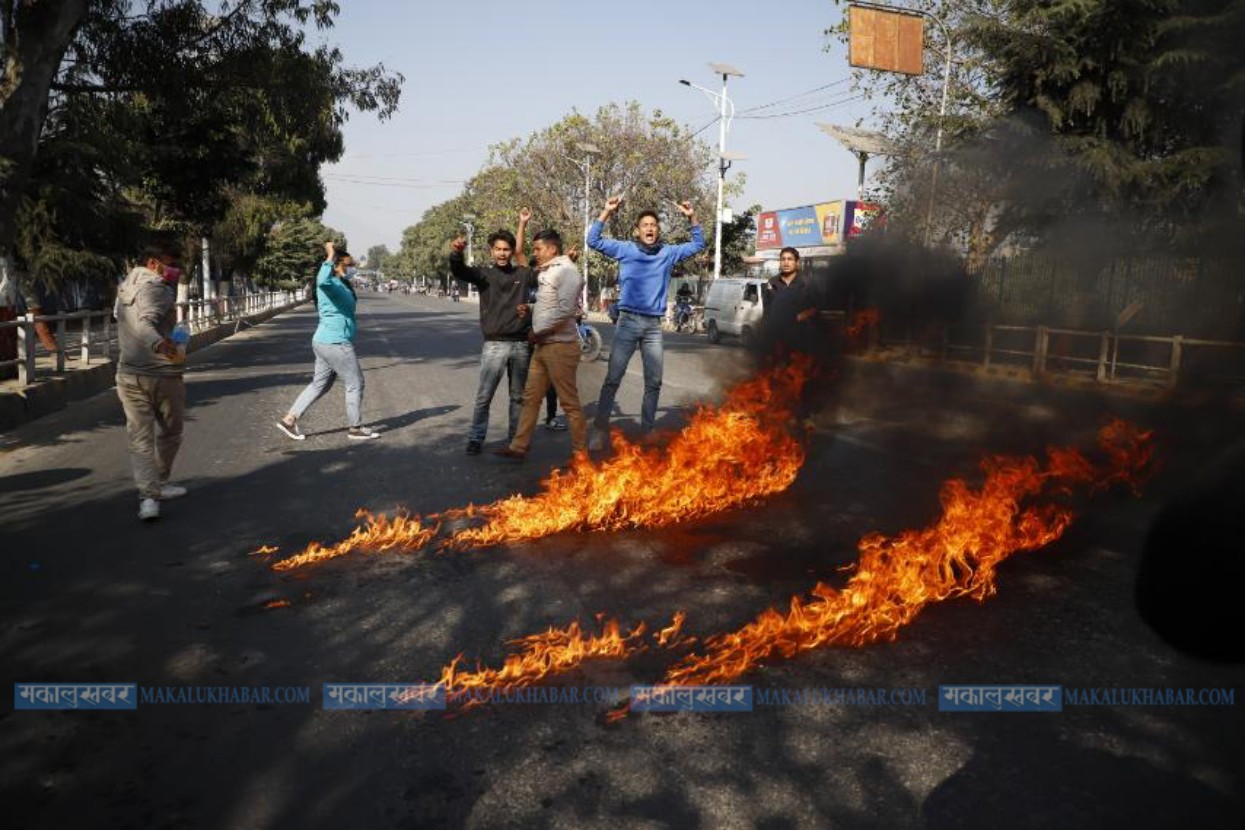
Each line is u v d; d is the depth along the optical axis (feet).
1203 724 9.14
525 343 23.59
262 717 9.32
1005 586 13.35
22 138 35.32
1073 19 49.37
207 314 74.90
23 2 34.58
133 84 49.55
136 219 61.05
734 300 69.51
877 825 7.41
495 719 9.24
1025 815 7.53
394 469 21.66
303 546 15.38
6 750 8.67
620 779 8.11
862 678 10.21
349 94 57.36
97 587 13.32
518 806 7.69
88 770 8.31
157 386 16.98
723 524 16.71
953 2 69.46
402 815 7.57
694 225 23.38
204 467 21.99
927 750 8.61
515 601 12.68
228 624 11.89
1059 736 8.89
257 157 75.56
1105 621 11.94
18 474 21.54
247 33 50.52
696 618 12.01
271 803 7.77
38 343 57.00
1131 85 48.73
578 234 138.62
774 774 8.18
